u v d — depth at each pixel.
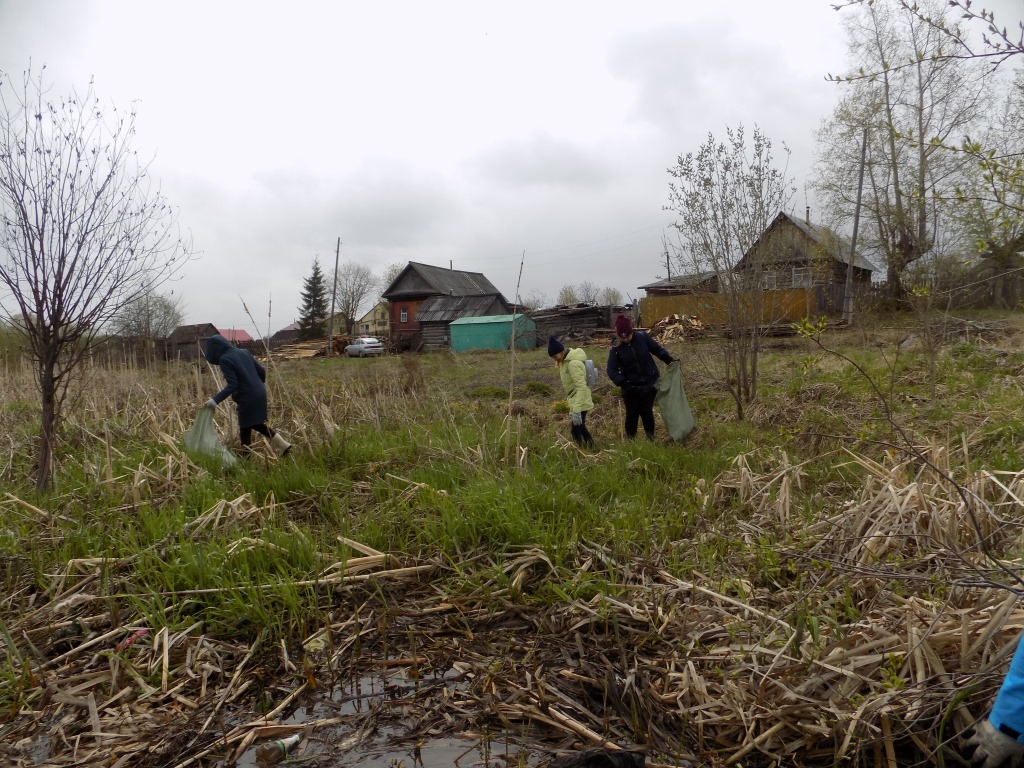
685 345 12.16
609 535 4.29
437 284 52.47
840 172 23.36
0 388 10.70
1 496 5.34
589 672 3.04
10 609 3.67
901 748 2.48
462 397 12.08
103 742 2.72
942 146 3.23
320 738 2.74
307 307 61.94
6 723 2.84
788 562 3.65
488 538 4.27
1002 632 2.53
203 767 2.60
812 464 5.78
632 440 7.34
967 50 2.81
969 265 3.87
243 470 5.92
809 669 2.69
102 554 4.17
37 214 5.16
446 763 2.55
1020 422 5.96
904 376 9.29
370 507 5.11
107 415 8.70
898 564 3.27
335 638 3.40
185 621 3.47
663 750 2.60
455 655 3.27
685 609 3.35
